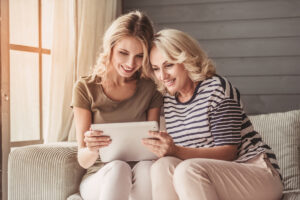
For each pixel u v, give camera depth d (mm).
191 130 1657
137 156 1634
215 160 1432
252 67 3160
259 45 3150
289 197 1759
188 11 3258
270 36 3135
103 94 1847
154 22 3312
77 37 2678
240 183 1420
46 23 2748
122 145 1557
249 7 3162
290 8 3107
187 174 1317
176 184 1340
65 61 2662
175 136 1741
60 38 2654
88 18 2734
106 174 1518
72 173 1890
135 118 1863
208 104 1610
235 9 3184
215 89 1614
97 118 1848
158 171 1427
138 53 1765
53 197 1849
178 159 1474
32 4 2641
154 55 1685
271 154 1632
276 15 3125
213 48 3219
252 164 1545
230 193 1412
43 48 2723
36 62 2672
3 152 2336
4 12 2352
